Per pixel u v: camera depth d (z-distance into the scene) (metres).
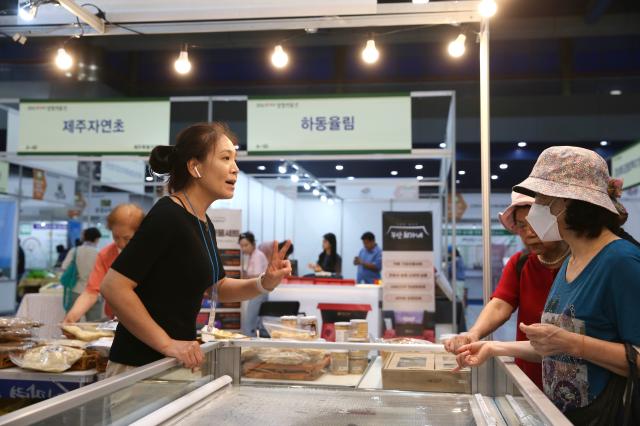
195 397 1.42
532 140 11.02
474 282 14.10
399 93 4.85
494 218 14.21
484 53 2.39
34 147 5.16
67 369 2.11
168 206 1.58
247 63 11.52
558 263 1.80
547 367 1.36
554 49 10.90
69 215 9.90
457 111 10.85
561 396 1.29
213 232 1.84
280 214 12.79
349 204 13.79
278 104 4.93
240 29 2.50
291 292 4.96
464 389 1.62
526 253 2.04
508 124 10.88
